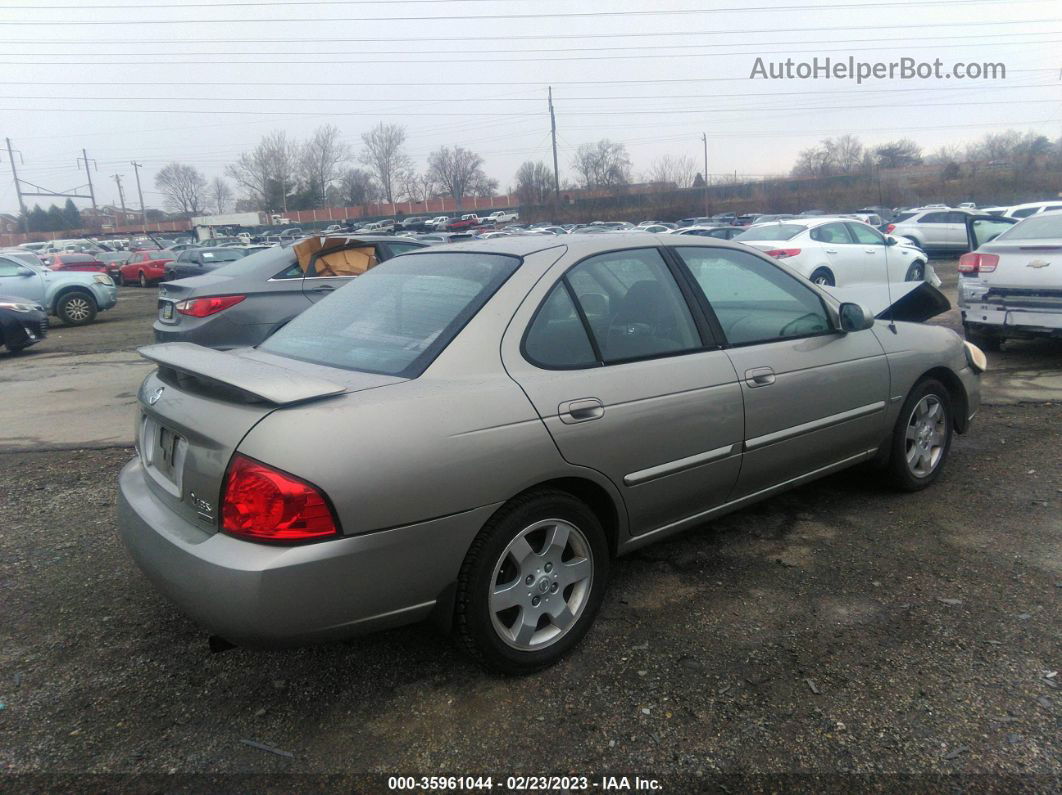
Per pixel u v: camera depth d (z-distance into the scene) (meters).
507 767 2.39
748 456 3.49
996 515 4.15
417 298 3.11
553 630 2.90
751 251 3.86
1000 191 50.88
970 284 8.23
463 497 2.53
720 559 3.74
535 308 2.92
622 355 3.10
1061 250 7.34
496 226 55.75
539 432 2.71
